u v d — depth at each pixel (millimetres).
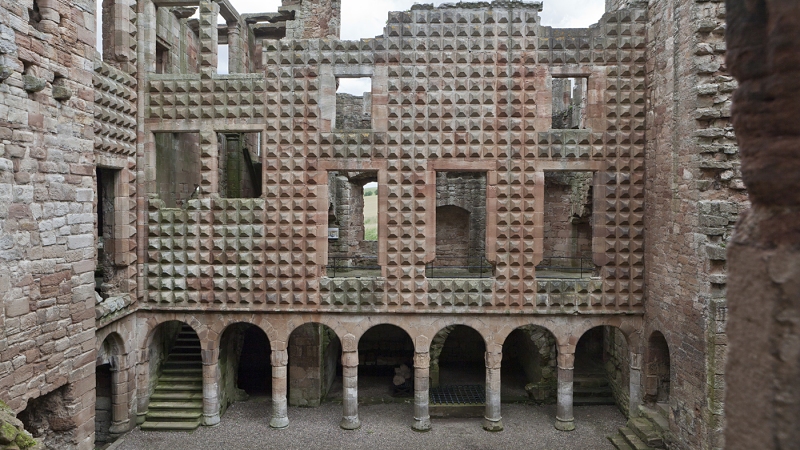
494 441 18781
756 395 3436
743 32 3533
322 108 19453
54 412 14836
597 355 25844
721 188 15070
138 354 19859
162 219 19625
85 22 15188
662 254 17781
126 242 18859
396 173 19484
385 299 19672
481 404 20984
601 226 19406
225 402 21469
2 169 12336
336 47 19406
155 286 19719
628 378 20344
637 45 18953
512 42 19188
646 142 18938
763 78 3414
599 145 19250
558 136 19234
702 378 15109
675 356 16812
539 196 19375
